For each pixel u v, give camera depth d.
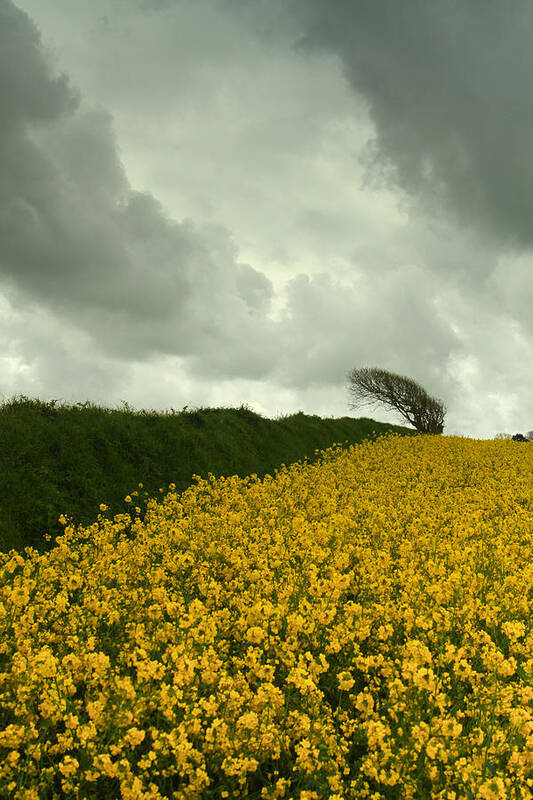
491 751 3.69
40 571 7.20
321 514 11.54
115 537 10.35
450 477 17.77
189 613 5.34
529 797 3.34
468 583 6.71
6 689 4.19
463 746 3.77
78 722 3.67
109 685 4.10
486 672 5.14
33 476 11.39
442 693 4.18
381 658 4.80
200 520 10.27
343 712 4.23
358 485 15.70
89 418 14.52
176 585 6.96
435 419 44.84
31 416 13.46
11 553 9.20
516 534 10.32
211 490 13.48
